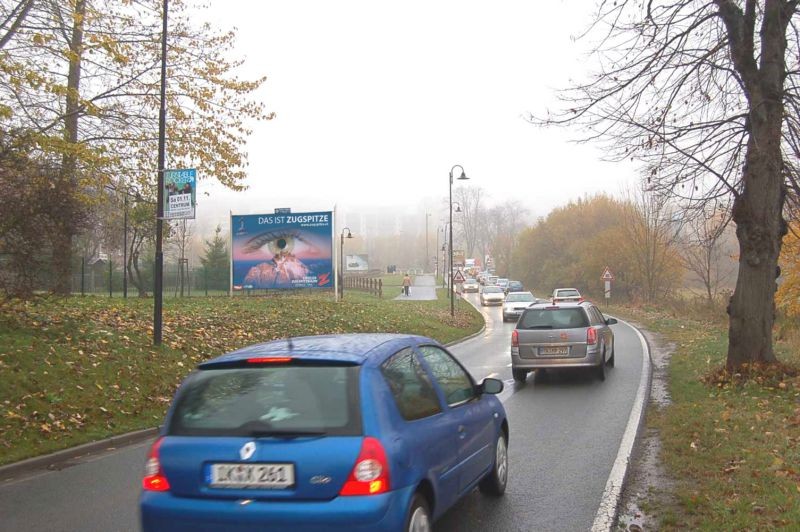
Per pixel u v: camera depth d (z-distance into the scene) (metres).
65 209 13.65
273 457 3.87
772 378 11.14
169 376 13.28
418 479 4.12
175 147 19.42
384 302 40.50
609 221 62.00
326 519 3.71
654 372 15.28
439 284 85.38
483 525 5.46
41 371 11.05
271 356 4.35
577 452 7.93
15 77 13.59
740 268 11.98
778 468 6.34
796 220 13.19
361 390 4.07
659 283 46.47
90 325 14.67
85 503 6.67
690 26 11.39
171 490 4.02
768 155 11.38
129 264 30.58
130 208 22.83
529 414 10.59
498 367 17.66
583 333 13.83
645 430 9.11
